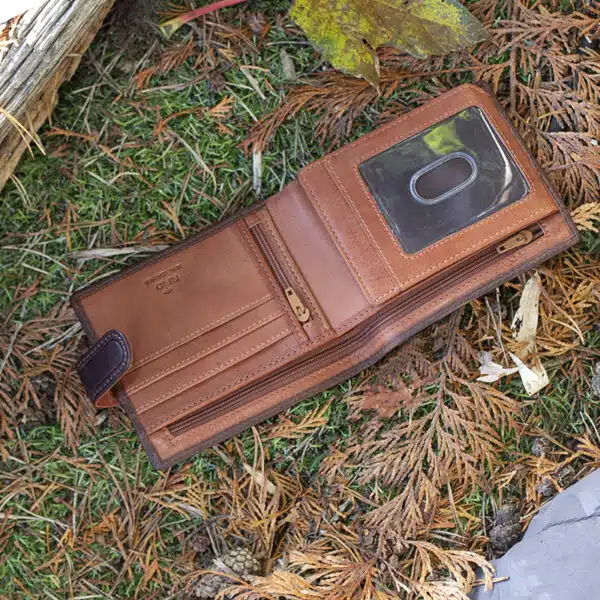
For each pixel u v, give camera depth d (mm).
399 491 688
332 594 664
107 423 687
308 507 686
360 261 646
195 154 688
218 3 676
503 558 672
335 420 689
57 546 681
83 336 685
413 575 675
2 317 680
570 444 692
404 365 683
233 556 672
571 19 679
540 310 688
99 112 683
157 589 682
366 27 652
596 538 652
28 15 612
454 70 680
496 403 679
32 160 676
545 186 651
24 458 680
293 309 653
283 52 687
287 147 690
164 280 660
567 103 679
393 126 653
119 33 678
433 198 646
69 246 685
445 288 658
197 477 688
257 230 664
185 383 653
